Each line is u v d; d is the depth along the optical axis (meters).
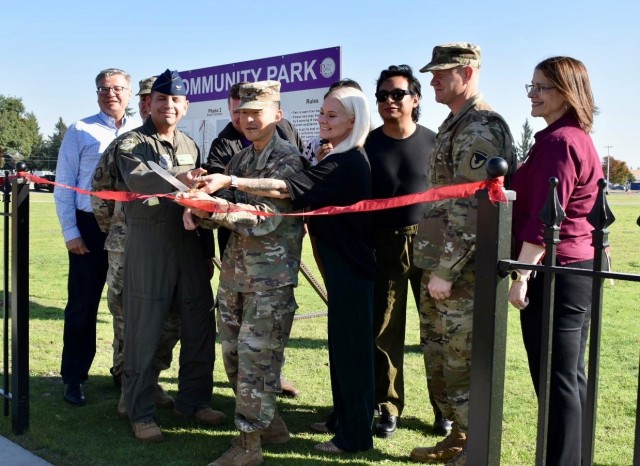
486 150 2.97
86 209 4.59
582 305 2.87
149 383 3.83
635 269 10.93
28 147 74.50
